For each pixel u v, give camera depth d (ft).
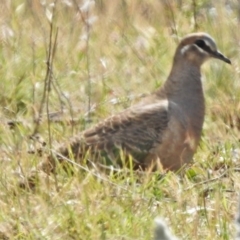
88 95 81.82
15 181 62.80
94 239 57.47
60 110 78.43
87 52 84.94
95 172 65.46
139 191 62.39
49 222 58.70
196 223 58.23
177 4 106.93
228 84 85.15
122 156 66.44
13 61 87.20
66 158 64.85
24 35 94.22
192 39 72.69
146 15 105.09
